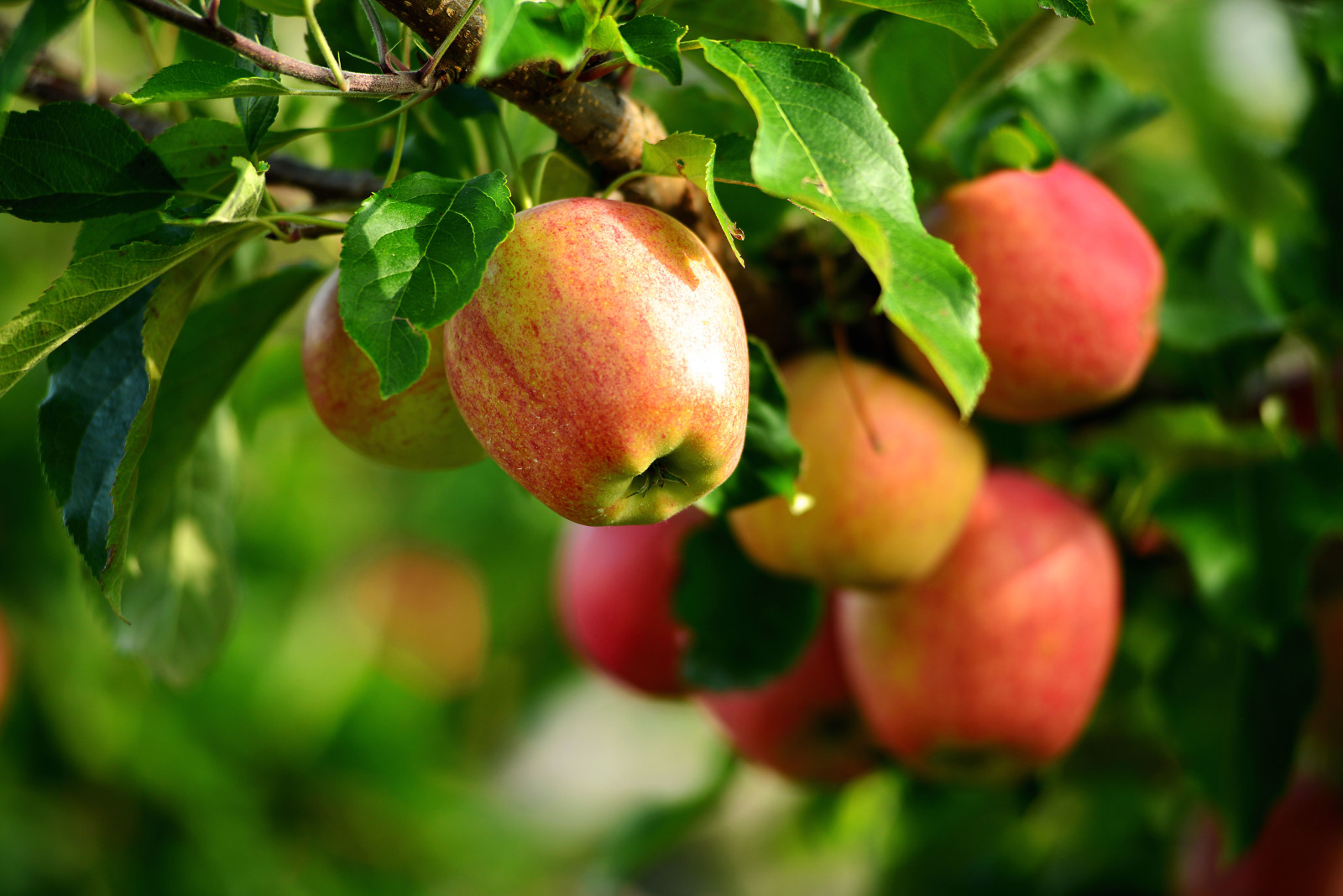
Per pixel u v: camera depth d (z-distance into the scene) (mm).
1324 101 936
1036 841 1273
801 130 687
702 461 724
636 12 726
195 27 688
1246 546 897
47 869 1308
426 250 685
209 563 888
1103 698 1146
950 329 671
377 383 776
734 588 904
